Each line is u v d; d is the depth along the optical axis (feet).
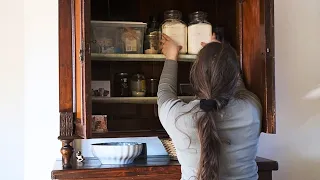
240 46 5.49
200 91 4.38
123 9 5.66
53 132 6.36
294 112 7.25
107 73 5.51
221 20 5.87
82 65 4.84
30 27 6.31
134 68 5.67
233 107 4.38
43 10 6.34
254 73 5.13
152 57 5.73
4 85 6.50
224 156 4.31
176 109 4.41
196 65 4.46
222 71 4.30
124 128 5.56
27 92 6.32
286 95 7.22
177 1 5.93
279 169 7.19
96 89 5.44
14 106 6.53
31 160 6.33
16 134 6.52
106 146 5.43
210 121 4.15
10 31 6.56
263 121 4.81
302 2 7.27
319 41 7.32
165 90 4.92
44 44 6.34
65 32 5.60
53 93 6.36
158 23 5.83
